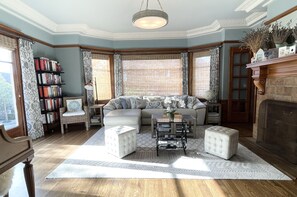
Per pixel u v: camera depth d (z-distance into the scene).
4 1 3.09
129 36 5.69
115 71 5.82
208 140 2.98
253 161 2.71
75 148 3.32
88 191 2.03
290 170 2.44
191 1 3.53
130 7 3.74
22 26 3.79
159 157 2.88
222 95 5.17
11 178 1.56
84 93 5.25
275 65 3.03
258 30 3.40
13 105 3.75
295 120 2.58
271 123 3.13
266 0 3.23
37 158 2.90
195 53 5.72
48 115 4.38
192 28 5.36
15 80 3.70
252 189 2.03
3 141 1.25
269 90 3.28
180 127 3.57
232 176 2.30
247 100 5.09
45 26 4.37
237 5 3.77
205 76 5.58
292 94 2.72
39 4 3.52
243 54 4.99
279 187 2.06
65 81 5.10
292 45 2.55
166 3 3.59
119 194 1.97
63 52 5.03
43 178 2.30
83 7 3.70
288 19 2.88
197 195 1.94
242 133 4.18
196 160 2.76
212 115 4.91
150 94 5.95
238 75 5.08
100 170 2.49
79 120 4.53
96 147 3.36
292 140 2.64
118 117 4.09
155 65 5.90
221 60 5.17
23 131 3.81
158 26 3.14
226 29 4.88
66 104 4.75
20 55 3.68
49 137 4.04
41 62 4.21
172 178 2.27
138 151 3.14
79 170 2.50
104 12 3.98
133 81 5.96
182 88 5.82
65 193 2.00
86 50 5.18
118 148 2.83
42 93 4.30
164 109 5.04
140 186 2.12
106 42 5.66
